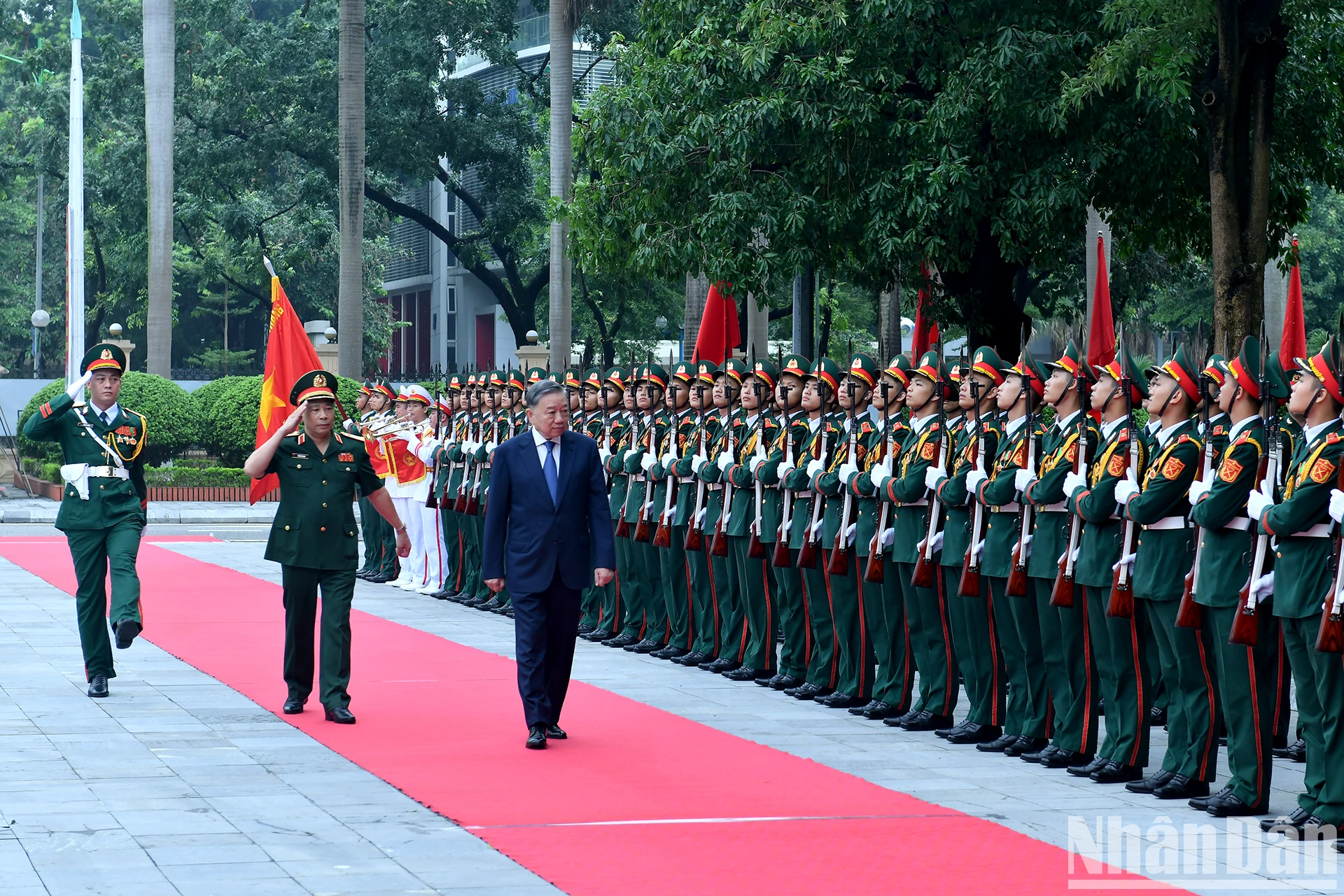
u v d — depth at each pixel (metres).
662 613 12.57
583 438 9.16
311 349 16.28
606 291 36.88
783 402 10.63
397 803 7.24
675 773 7.95
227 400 30.25
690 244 14.90
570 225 16.39
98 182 42.69
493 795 7.40
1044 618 8.50
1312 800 6.99
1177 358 7.69
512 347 52.06
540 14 44.84
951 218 13.99
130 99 37.09
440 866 6.13
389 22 34.00
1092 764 8.16
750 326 23.70
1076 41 13.46
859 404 10.04
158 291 32.03
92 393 10.28
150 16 31.73
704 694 10.55
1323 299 39.59
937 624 9.39
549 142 35.91
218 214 39.00
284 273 44.25
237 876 5.97
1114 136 13.67
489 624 13.99
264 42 34.56
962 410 9.17
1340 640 6.53
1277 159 15.03
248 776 7.80
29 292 54.53
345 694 9.43
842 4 13.96
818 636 10.37
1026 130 13.49
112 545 10.12
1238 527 7.30
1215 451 7.44
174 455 31.06
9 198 50.12
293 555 9.44
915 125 13.69
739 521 11.10
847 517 9.89
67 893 5.71
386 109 34.06
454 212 53.00
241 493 29.88
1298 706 7.10
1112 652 8.08
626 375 13.25
